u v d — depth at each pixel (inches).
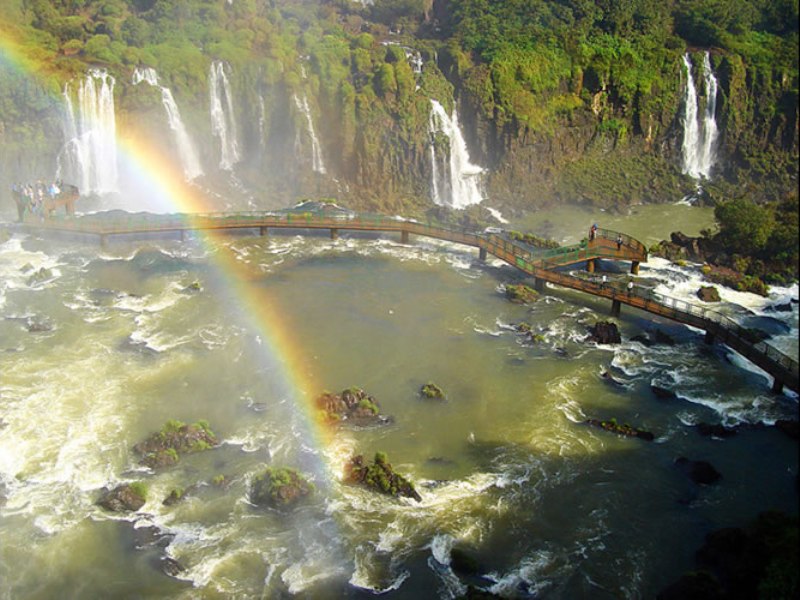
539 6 5359.3
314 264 3548.2
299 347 2770.7
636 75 4970.5
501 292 3292.3
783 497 2022.6
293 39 4879.4
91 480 2043.6
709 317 2923.2
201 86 4421.8
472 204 4537.4
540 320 3024.1
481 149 4717.0
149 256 3535.9
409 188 4520.2
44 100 4077.3
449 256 3695.9
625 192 4702.3
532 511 1968.5
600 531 1902.1
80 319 2908.5
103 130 4197.8
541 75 4837.6
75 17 5022.1
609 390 2529.5
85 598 1696.6
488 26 5177.2
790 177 4847.4
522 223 4328.3
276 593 1716.3
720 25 5270.7
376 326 2950.3
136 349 2704.2
